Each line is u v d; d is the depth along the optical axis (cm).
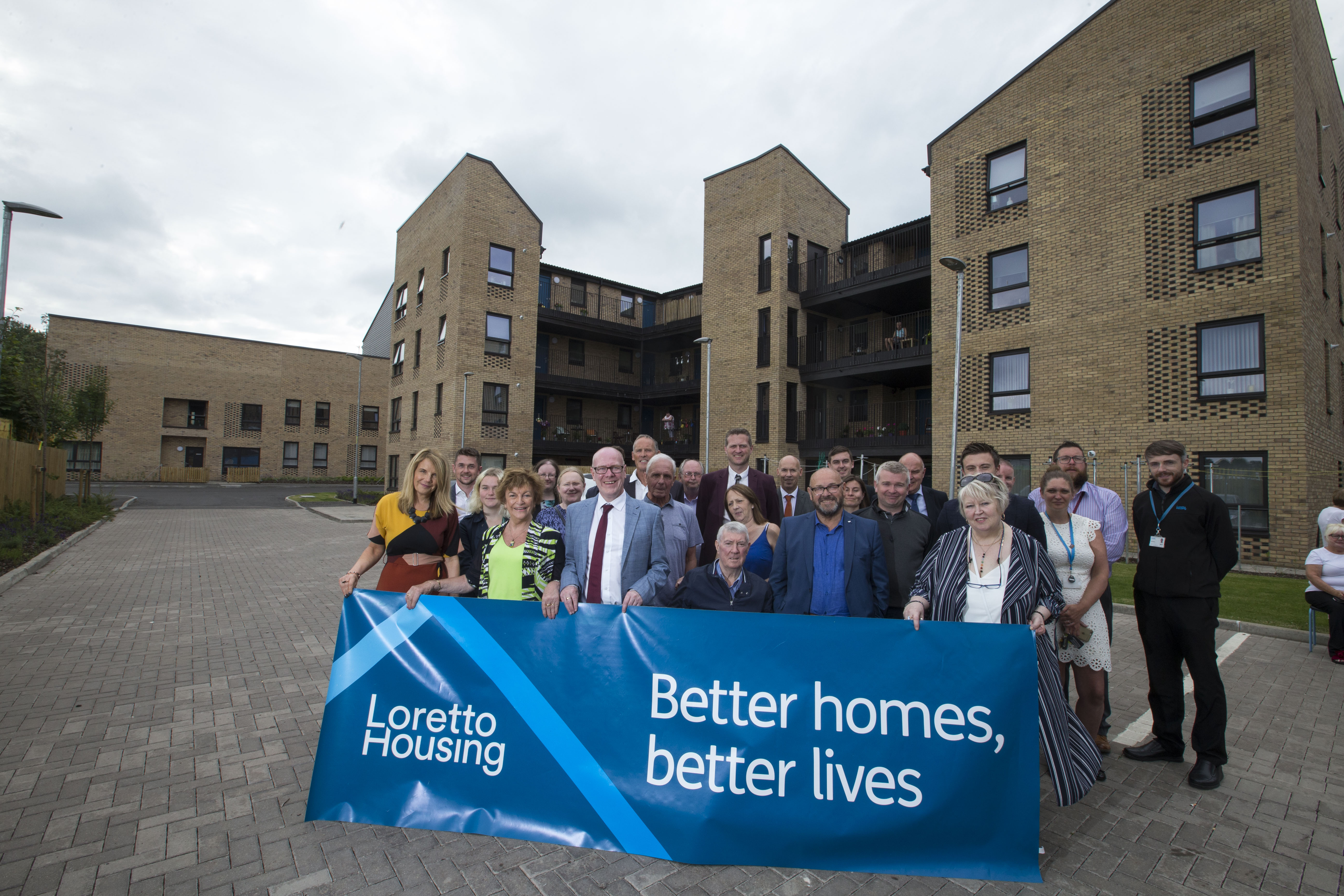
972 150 1634
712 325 2423
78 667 538
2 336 1265
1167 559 381
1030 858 272
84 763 364
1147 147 1331
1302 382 1129
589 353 3056
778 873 273
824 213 2350
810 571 365
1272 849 296
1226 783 361
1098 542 364
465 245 2464
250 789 338
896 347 2005
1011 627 295
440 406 2573
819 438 2191
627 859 282
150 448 3944
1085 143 1423
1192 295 1262
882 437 1922
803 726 294
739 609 350
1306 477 1121
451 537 414
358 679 329
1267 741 420
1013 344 1529
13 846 281
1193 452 1244
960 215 1656
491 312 2527
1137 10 1353
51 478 1892
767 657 305
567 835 292
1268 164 1180
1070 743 301
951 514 394
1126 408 1337
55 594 841
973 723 288
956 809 279
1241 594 877
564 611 325
